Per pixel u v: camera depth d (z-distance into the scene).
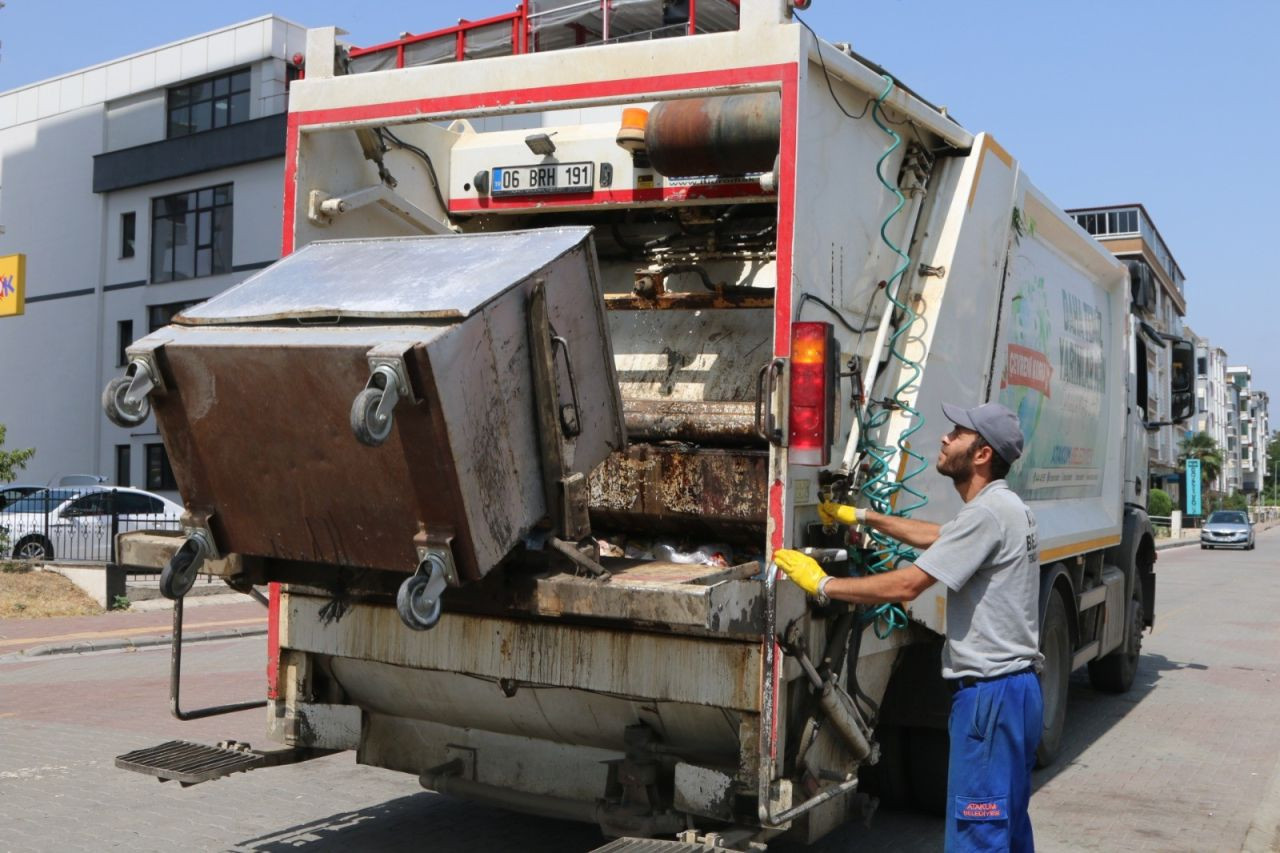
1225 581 23.84
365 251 4.44
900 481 4.75
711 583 3.76
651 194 5.77
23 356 37.88
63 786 6.57
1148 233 42.72
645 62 4.45
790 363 4.08
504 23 5.98
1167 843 5.84
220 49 33.59
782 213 4.14
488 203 6.12
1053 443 7.50
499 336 3.77
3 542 17.72
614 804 4.43
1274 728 8.70
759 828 4.12
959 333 5.34
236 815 6.00
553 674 4.40
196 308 4.18
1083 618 8.27
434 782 4.90
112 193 35.72
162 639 13.32
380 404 3.43
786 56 4.17
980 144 5.47
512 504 3.87
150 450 35.03
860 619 4.59
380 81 5.02
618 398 4.33
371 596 4.78
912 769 5.91
